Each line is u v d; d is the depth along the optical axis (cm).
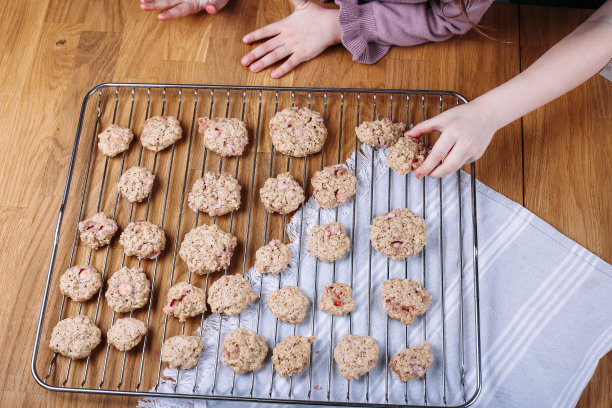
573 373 113
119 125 130
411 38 130
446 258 119
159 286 118
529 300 117
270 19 138
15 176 127
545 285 118
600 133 128
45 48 137
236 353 110
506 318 116
